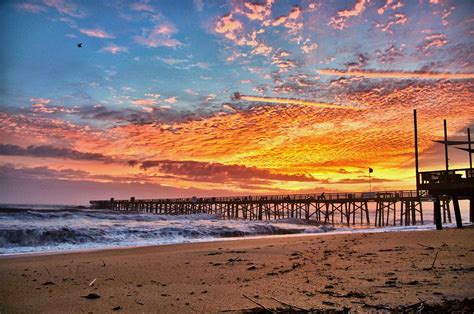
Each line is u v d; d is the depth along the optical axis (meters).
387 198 42.12
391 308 5.16
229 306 5.94
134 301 6.55
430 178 22.12
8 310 6.20
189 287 7.64
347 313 5.09
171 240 22.27
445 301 5.30
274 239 20.14
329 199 46.69
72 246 19.23
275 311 5.42
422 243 13.47
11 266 11.49
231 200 58.28
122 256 13.89
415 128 24.92
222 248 15.69
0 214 33.25
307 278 7.90
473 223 29.81
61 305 6.45
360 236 18.84
